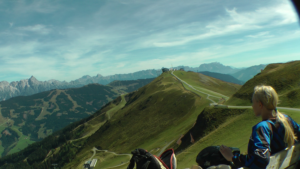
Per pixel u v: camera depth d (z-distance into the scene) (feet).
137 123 497.87
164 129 393.91
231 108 217.77
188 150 160.97
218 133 168.35
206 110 237.86
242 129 156.56
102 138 550.36
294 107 156.76
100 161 408.26
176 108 440.45
